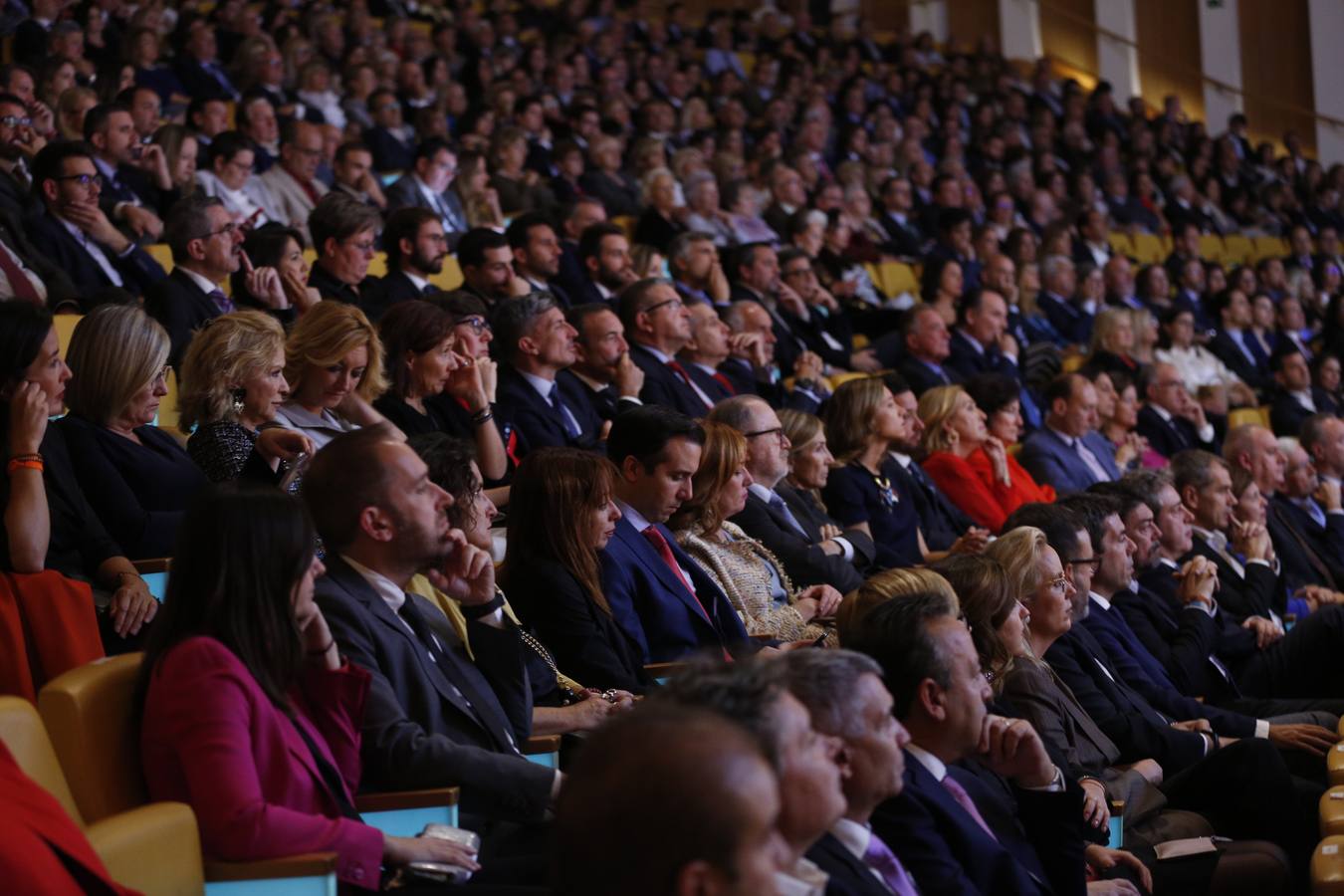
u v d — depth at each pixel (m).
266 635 2.66
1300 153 16.98
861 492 5.89
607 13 15.87
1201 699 5.33
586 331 5.91
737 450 4.73
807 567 5.05
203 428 4.05
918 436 6.43
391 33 13.05
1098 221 12.90
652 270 8.02
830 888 2.45
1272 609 6.40
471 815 3.19
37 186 5.93
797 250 8.89
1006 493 6.78
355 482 3.10
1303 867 4.21
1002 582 3.82
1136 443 8.28
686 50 15.64
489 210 9.12
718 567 4.62
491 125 11.23
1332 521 7.51
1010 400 7.22
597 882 1.48
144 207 7.10
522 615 3.90
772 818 1.49
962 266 11.16
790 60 15.96
